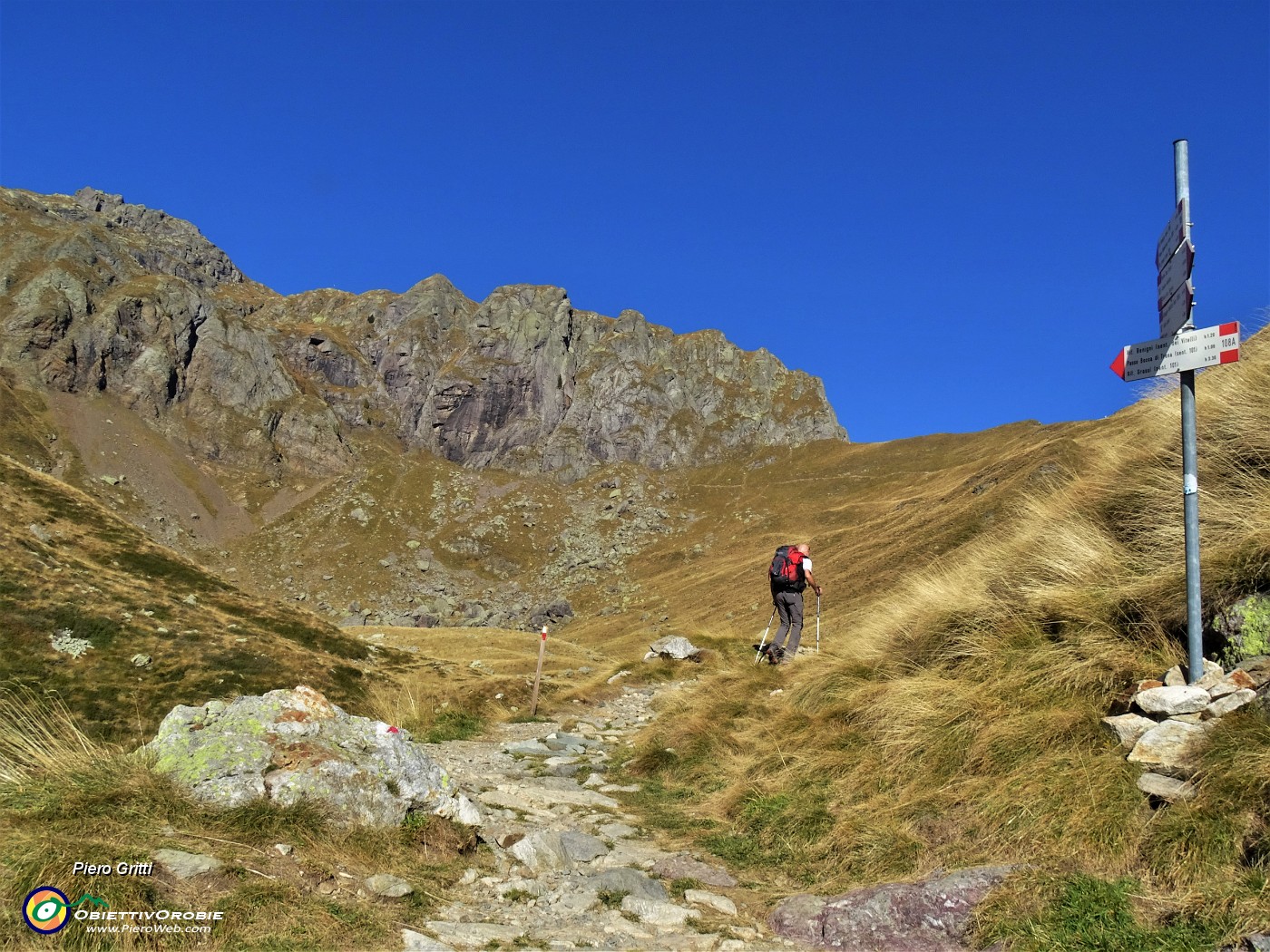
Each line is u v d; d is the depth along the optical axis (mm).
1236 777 4676
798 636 14320
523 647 72000
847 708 8523
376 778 6125
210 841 5020
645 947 4801
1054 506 10078
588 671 24422
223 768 5695
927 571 11828
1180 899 4320
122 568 44562
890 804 6441
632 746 10750
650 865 6422
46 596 36844
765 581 122062
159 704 31016
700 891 5723
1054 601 7809
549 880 5871
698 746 9555
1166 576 6914
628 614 147875
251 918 4293
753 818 7090
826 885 5727
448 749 11016
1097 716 6113
